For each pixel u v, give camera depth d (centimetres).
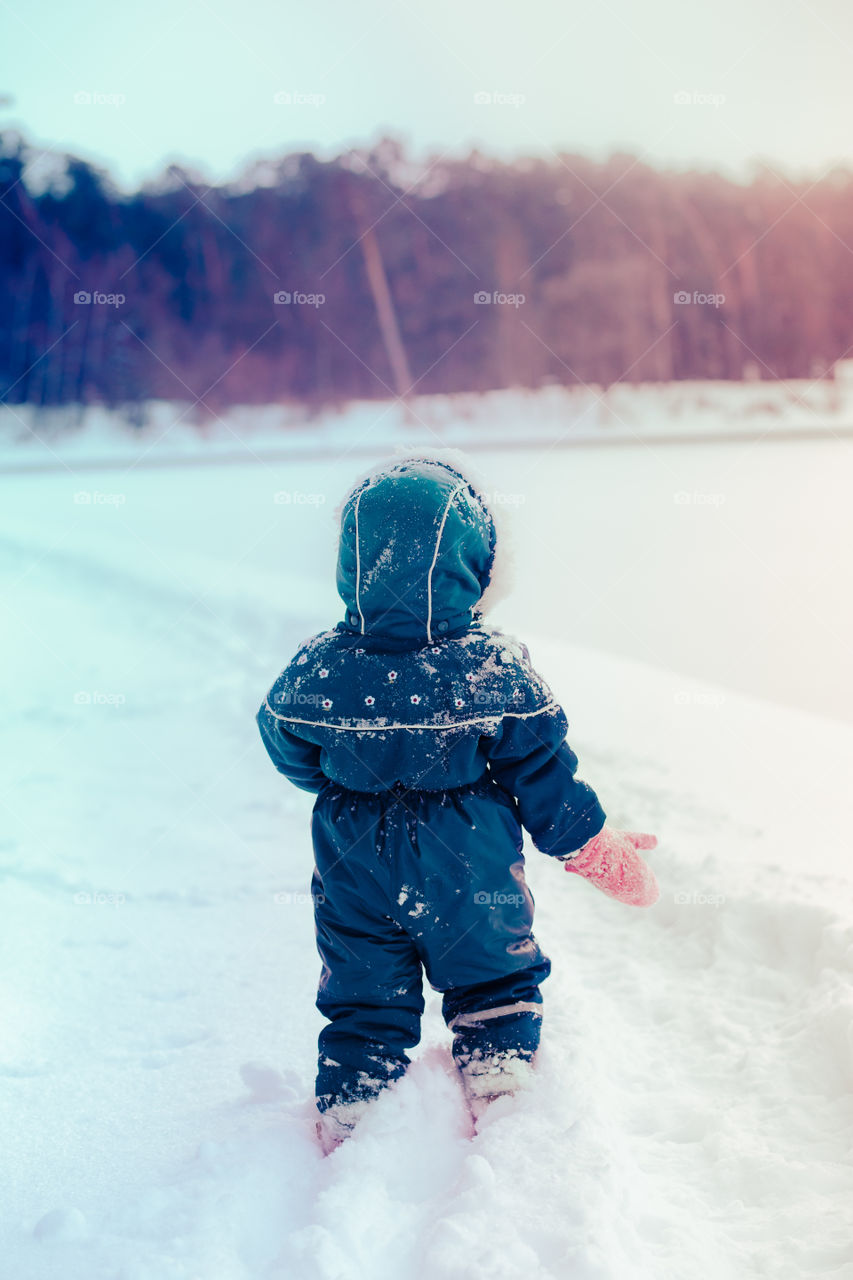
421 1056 190
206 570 1064
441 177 5231
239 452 3662
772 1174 161
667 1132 181
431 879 172
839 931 224
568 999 221
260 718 189
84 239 4950
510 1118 167
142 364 4841
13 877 325
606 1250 135
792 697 548
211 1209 154
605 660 626
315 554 1250
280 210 5194
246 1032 227
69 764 461
